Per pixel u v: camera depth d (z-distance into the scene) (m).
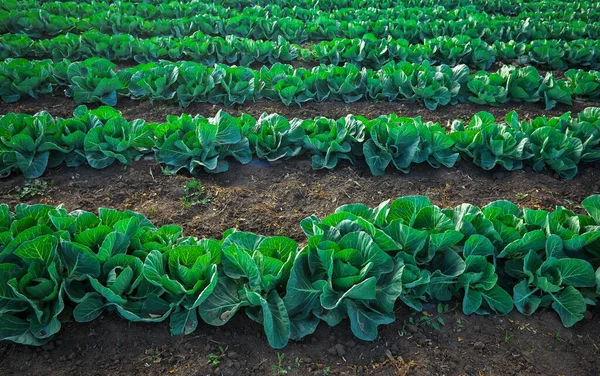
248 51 5.22
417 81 4.46
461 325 2.45
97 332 2.34
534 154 3.61
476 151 3.65
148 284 2.37
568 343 2.42
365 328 2.34
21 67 4.23
